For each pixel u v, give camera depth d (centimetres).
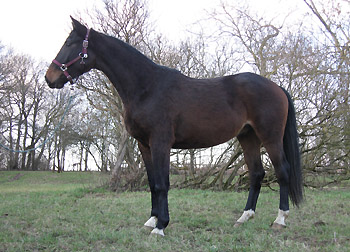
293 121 388
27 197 675
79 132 1641
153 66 354
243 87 370
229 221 393
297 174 375
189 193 702
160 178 327
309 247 276
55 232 332
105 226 366
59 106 2581
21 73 2616
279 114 370
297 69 751
